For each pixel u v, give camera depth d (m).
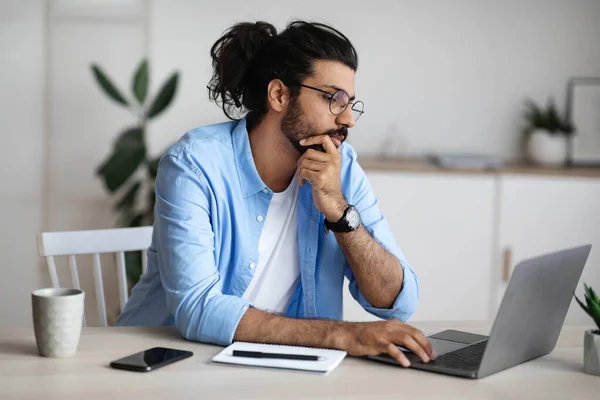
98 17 3.82
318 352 1.44
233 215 1.77
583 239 3.63
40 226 3.92
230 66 1.81
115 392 1.23
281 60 1.73
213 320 1.52
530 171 3.60
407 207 3.57
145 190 3.88
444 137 3.98
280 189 1.84
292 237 1.85
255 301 1.84
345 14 3.88
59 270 3.88
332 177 1.72
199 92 3.87
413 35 3.92
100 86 3.61
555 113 3.91
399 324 1.48
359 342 1.44
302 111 1.73
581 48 4.01
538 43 3.99
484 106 3.99
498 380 1.35
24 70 3.83
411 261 3.60
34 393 1.22
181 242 1.62
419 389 1.28
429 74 3.95
